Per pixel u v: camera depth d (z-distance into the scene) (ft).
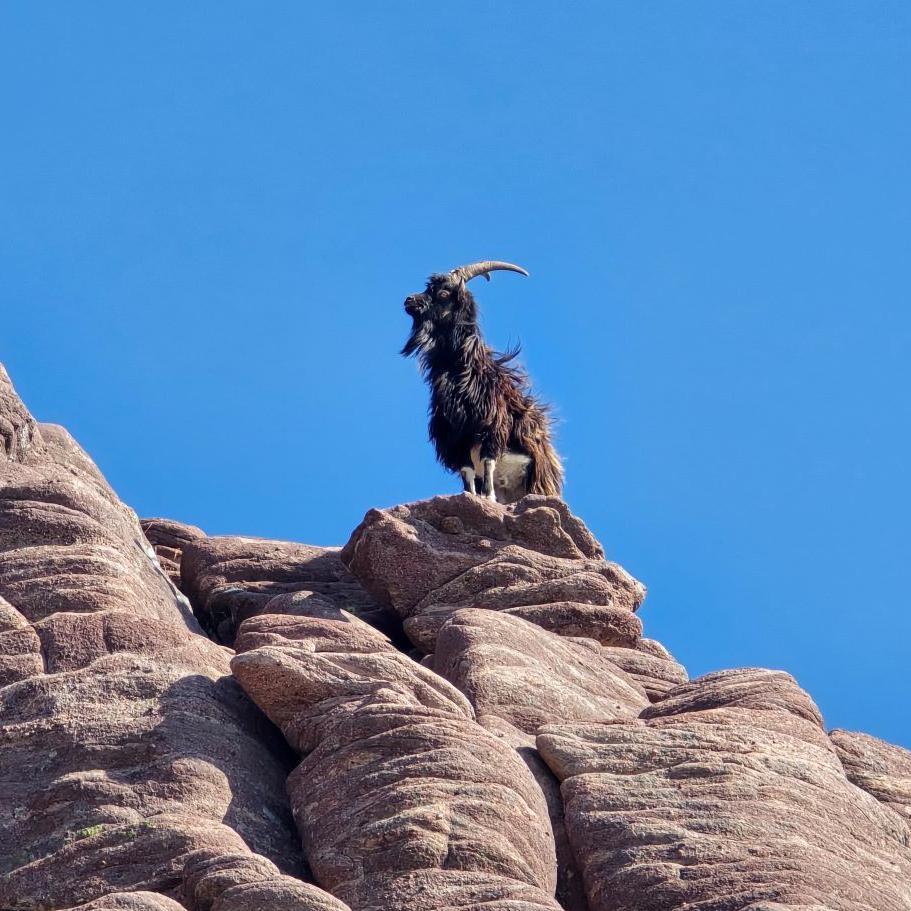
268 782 128.67
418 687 137.49
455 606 186.29
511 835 118.01
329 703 133.28
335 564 204.13
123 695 131.95
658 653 186.70
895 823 134.51
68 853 114.93
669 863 118.83
